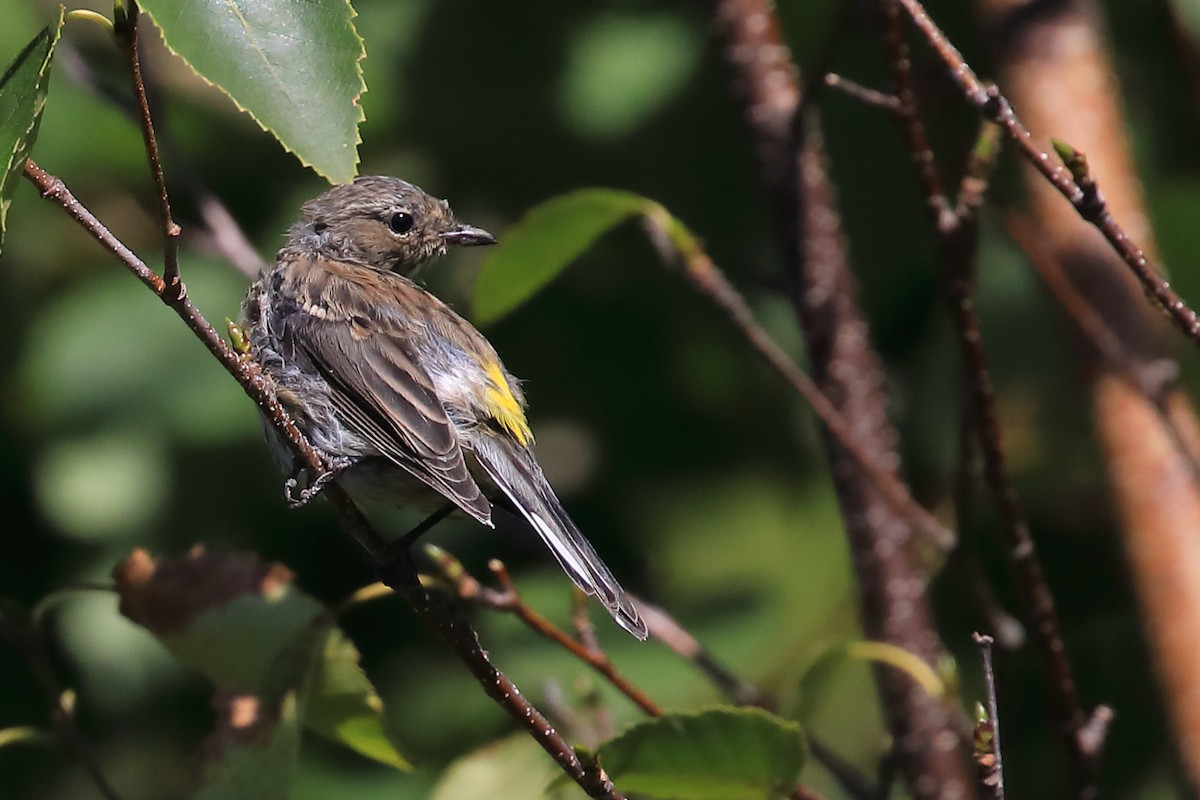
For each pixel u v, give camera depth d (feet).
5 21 38.75
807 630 40.93
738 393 43.16
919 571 33.71
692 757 26.11
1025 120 31.53
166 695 40.96
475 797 29.91
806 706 29.76
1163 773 37.73
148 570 29.66
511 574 41.09
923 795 32.17
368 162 42.88
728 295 31.50
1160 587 28.30
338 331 32.60
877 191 41.27
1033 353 40.11
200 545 29.94
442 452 30.09
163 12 20.52
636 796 27.99
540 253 32.73
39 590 40.75
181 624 29.58
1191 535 28.40
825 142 41.11
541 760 30.12
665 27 42.63
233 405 40.22
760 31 35.94
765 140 35.47
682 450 43.29
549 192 43.06
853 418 34.30
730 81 36.06
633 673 38.32
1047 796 37.40
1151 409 29.17
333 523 41.34
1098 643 38.99
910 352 42.32
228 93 20.57
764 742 25.86
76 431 40.27
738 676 39.32
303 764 39.52
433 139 42.86
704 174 42.29
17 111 20.71
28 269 41.70
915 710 32.55
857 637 40.98
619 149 42.29
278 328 33.12
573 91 42.14
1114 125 31.50
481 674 24.20
